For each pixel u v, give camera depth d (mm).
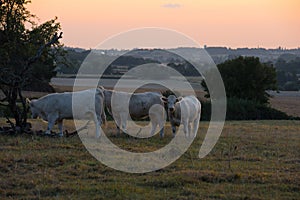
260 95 57688
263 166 14609
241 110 46188
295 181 12438
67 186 11555
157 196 10938
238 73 56781
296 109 58062
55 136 19500
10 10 22422
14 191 11094
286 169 14211
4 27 22594
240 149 17969
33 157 14258
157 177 12734
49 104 19781
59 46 23391
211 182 12398
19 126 20375
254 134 23438
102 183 12070
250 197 10953
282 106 61594
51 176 12445
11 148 16125
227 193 11328
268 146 18906
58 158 14375
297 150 18109
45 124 24125
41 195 10945
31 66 22531
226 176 12711
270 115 47875
